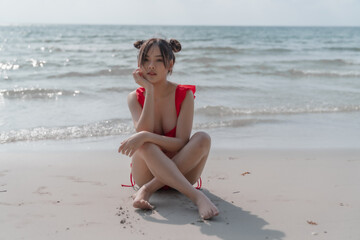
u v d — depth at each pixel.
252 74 12.71
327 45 32.97
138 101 2.86
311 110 7.23
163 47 2.67
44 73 11.96
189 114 2.79
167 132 2.81
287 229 2.29
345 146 4.90
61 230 2.25
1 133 5.16
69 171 3.57
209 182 3.28
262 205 2.71
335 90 9.61
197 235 2.20
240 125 6.08
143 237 2.17
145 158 2.61
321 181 3.33
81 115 6.46
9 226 2.31
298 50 25.56
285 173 3.59
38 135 5.13
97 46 24.98
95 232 2.23
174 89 2.81
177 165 2.64
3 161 3.90
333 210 2.62
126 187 3.11
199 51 21.59
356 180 3.38
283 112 7.06
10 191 2.96
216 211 2.43
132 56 18.25
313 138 5.32
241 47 26.44
